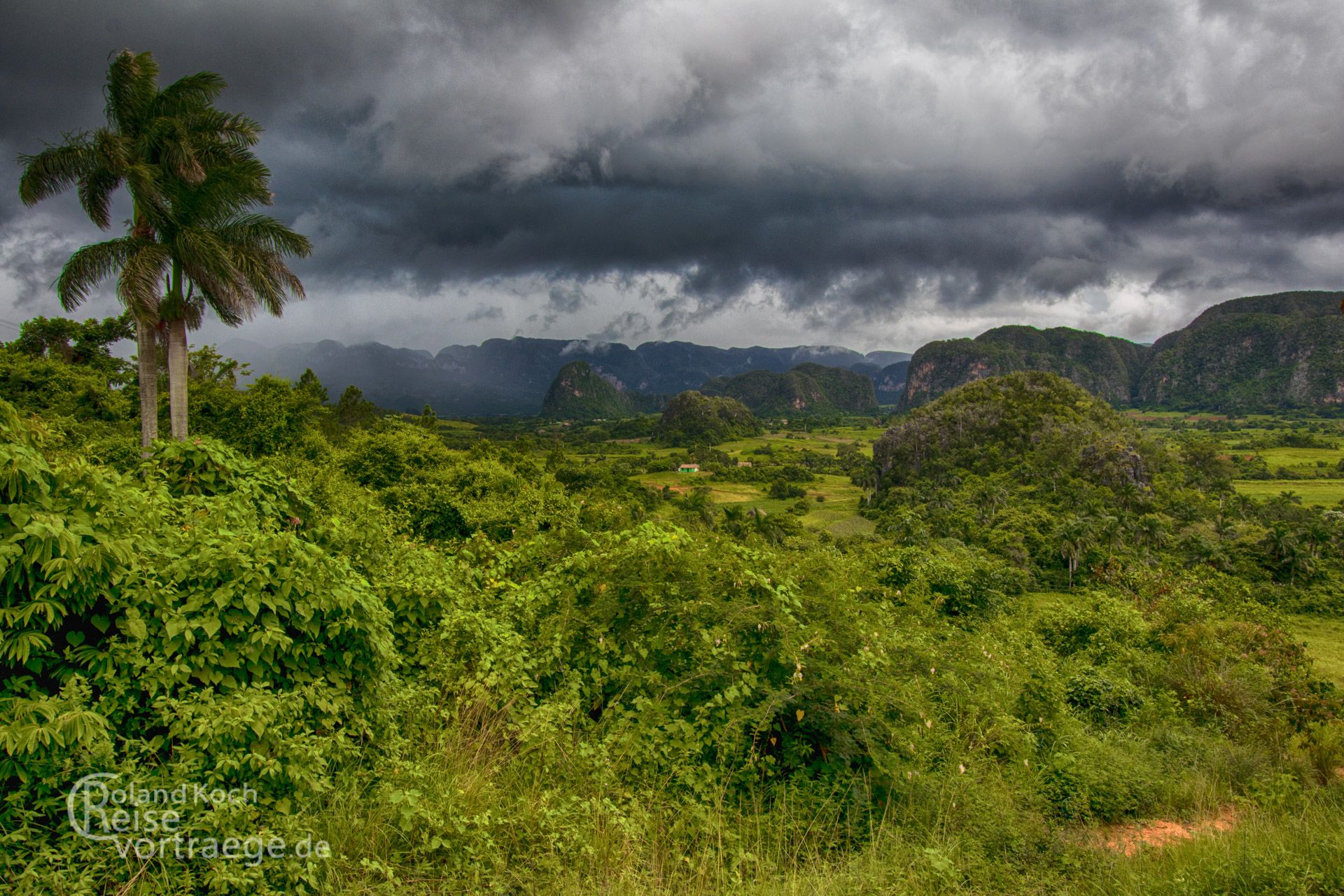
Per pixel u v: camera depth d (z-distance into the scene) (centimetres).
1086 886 398
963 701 584
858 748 436
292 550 382
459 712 441
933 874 361
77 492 335
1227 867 384
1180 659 1113
